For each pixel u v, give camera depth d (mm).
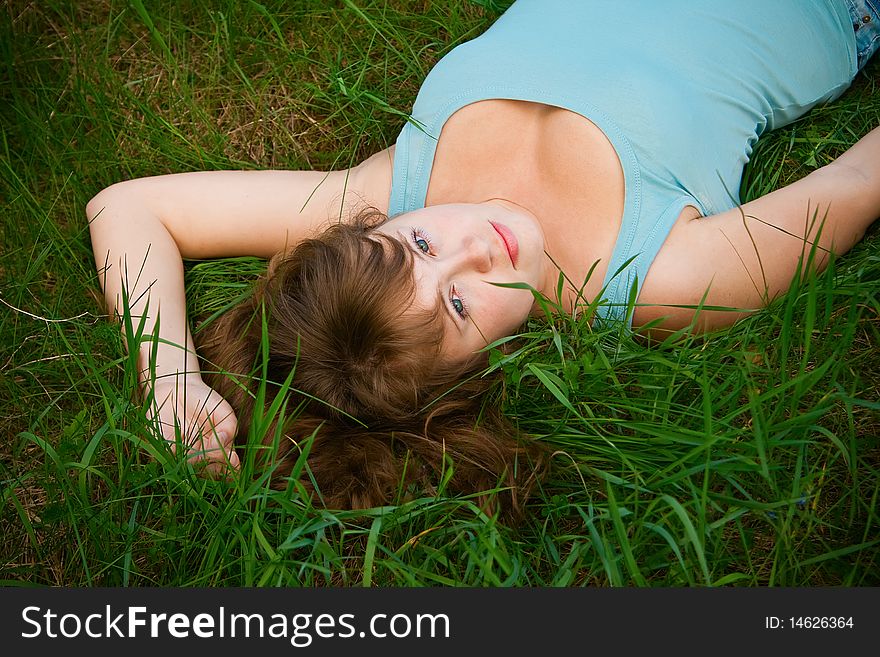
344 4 2336
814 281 1478
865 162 1847
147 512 1566
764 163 2049
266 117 2256
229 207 1934
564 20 1929
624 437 1604
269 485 1590
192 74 2289
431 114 1888
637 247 1764
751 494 1585
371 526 1531
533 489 1660
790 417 1594
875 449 1635
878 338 1641
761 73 1954
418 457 1660
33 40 2297
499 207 1768
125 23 2328
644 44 1872
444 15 2295
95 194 2135
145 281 1837
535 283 1749
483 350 1590
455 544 1545
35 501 1750
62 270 2008
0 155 2154
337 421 1675
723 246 1751
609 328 1737
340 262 1616
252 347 1723
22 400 1843
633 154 1766
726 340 1747
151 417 1589
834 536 1556
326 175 1957
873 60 2213
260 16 2305
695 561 1467
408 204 1895
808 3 2033
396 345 1592
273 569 1430
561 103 1788
